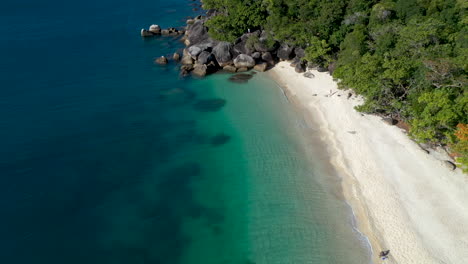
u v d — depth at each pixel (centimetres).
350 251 2508
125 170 3422
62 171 3347
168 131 4041
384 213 2716
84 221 2842
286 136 3859
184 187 3234
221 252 2605
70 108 4391
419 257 2358
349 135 3644
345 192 3008
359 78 3888
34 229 2736
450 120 3017
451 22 4384
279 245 2620
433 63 3347
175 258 2570
